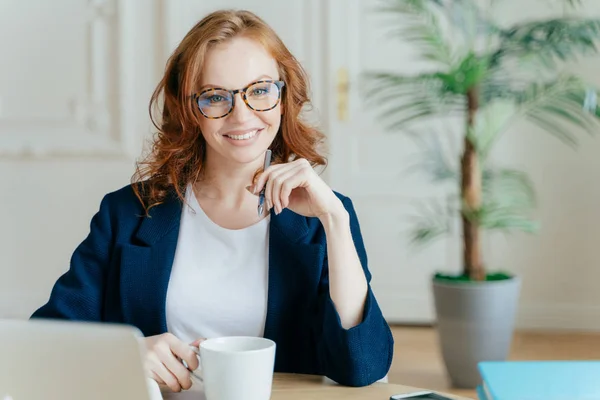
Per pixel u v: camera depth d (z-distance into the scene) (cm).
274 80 145
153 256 152
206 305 151
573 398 89
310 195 137
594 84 386
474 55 291
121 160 420
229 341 110
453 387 302
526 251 409
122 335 77
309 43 409
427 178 409
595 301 407
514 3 393
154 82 415
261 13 410
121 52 414
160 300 150
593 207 404
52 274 425
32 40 420
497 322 292
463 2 300
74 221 424
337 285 135
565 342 386
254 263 153
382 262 417
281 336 149
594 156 401
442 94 297
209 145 156
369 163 413
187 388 118
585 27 291
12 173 424
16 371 81
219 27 143
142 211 158
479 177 301
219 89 141
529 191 331
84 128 420
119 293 151
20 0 418
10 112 422
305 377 132
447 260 412
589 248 406
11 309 425
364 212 415
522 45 297
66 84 420
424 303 415
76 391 80
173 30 410
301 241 150
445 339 297
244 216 157
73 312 151
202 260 154
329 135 412
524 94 302
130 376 79
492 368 100
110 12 414
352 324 134
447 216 408
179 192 158
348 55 407
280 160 161
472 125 298
